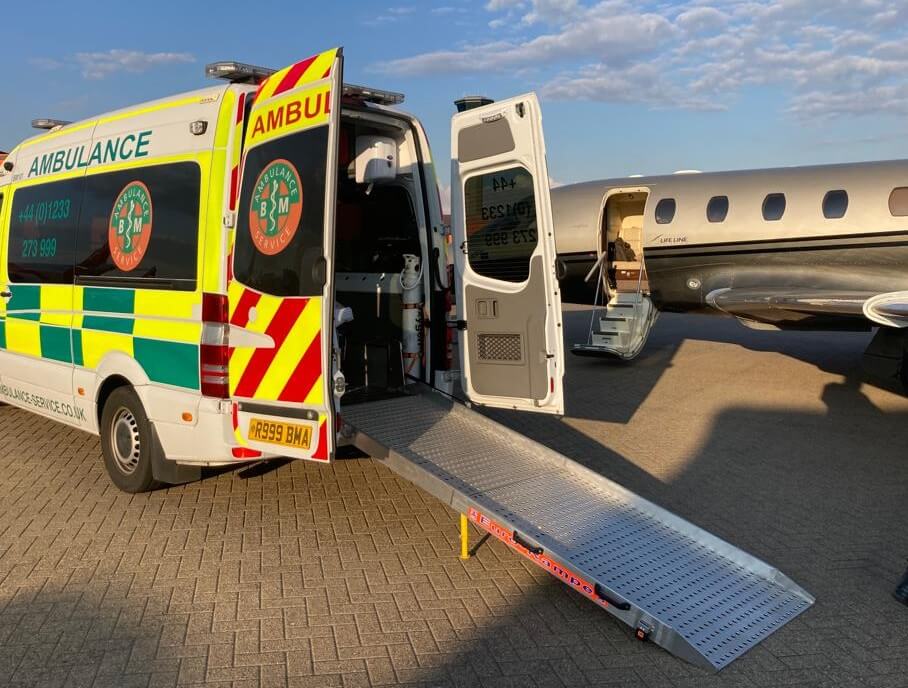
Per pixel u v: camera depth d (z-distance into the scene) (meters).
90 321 5.38
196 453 4.66
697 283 11.95
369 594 3.96
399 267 5.79
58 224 5.77
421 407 5.33
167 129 4.92
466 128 5.44
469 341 5.58
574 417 8.10
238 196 4.43
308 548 4.51
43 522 4.82
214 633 3.54
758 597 3.83
